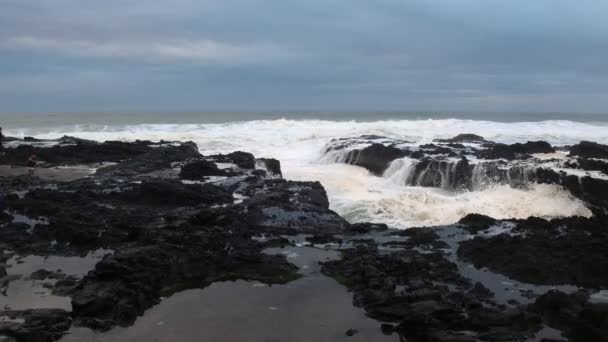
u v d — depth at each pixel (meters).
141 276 9.68
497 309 8.90
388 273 10.45
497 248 11.47
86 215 14.32
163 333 8.40
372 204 21.03
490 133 44.31
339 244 12.77
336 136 40.81
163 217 14.44
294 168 28.53
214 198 16.69
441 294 9.30
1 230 13.20
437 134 43.31
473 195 22.39
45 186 18.23
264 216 14.88
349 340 8.23
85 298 8.92
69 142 29.06
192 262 10.76
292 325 8.69
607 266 10.24
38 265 11.20
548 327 8.40
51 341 8.10
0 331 8.12
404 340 8.22
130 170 21.62
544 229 13.06
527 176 22.84
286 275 10.73
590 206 20.75
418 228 14.12
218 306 9.38
